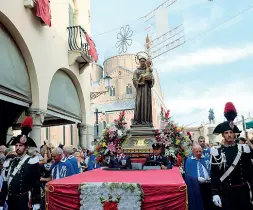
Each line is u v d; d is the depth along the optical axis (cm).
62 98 1352
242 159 423
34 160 476
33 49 1030
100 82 4362
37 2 1013
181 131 845
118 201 418
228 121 441
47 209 444
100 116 3897
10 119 1213
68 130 2672
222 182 429
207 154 611
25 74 1029
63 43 1313
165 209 412
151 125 869
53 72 1197
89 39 1477
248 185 421
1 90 857
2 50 880
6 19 871
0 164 617
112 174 548
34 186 470
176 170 620
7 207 472
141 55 903
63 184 439
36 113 1055
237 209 418
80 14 1608
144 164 704
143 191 417
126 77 4434
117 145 819
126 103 4238
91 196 423
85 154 1224
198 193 552
